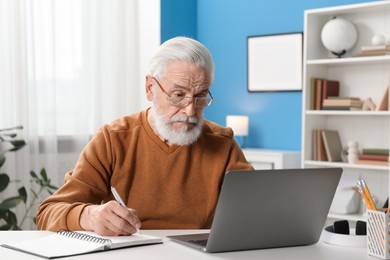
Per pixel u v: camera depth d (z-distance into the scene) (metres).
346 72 4.34
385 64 4.15
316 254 1.57
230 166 2.11
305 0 4.70
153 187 2.08
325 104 4.22
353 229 1.90
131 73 5.11
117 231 1.66
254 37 4.99
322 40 4.27
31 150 4.50
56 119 4.66
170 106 1.95
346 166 4.07
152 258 1.46
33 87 4.46
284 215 1.61
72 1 4.69
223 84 5.21
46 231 1.83
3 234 1.78
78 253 1.48
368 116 4.23
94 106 4.82
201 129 2.11
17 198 4.00
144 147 2.10
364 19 4.24
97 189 2.05
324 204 1.67
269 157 4.49
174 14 5.17
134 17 5.12
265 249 1.63
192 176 2.10
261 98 4.98
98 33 4.84
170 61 1.93
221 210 1.50
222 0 5.20
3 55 4.33
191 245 1.60
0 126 4.34
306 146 4.25
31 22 4.43
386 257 1.50
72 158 4.75
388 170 4.12
